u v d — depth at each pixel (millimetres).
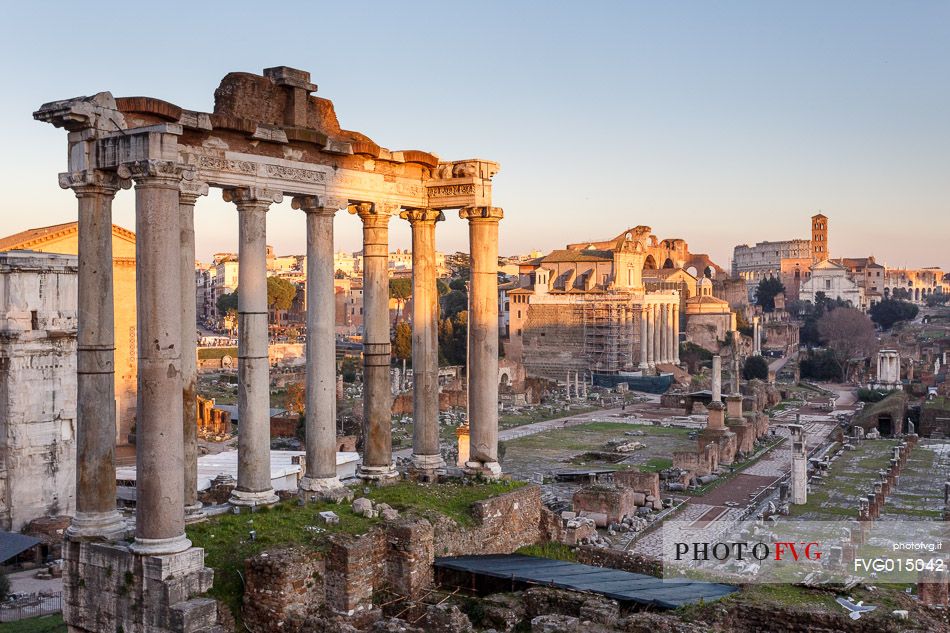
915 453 109062
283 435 120812
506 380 191000
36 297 69375
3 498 67438
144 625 27125
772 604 28672
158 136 27406
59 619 48875
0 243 111562
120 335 112562
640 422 157125
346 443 103188
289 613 27750
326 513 31969
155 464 27391
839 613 27938
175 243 27812
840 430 133750
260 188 32781
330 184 35562
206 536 30141
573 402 186625
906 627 27062
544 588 29641
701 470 101125
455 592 31203
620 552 36625
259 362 33188
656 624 25844
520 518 37625
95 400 29188
